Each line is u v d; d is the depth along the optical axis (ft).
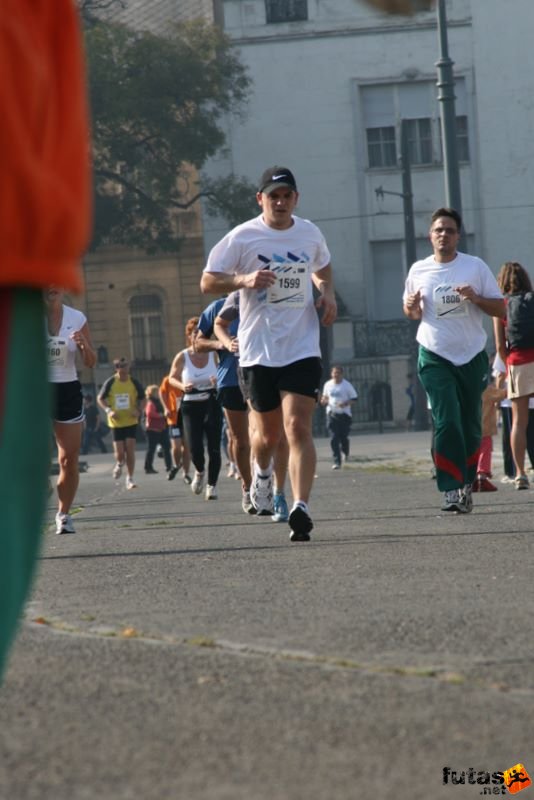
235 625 39.58
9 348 16.83
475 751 24.56
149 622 40.88
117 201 389.60
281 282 68.90
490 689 29.66
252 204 410.93
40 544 18.02
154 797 22.26
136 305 433.07
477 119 415.85
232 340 89.92
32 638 38.55
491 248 418.10
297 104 420.36
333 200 421.59
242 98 398.21
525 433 105.09
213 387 122.52
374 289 422.41
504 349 104.53
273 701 29.09
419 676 31.24
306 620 40.09
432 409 82.02
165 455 221.05
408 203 374.84
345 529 74.33
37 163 16.78
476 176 417.69
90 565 61.05
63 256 17.04
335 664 32.94
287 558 59.06
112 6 426.92
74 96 17.63
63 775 23.76
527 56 414.82
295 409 67.87
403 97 419.33
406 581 49.03
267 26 419.74
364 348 414.62
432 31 417.49
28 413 17.13
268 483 83.87
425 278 82.64
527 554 57.36
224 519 90.43
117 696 30.19
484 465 109.19
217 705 28.94
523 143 415.44
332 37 418.92
